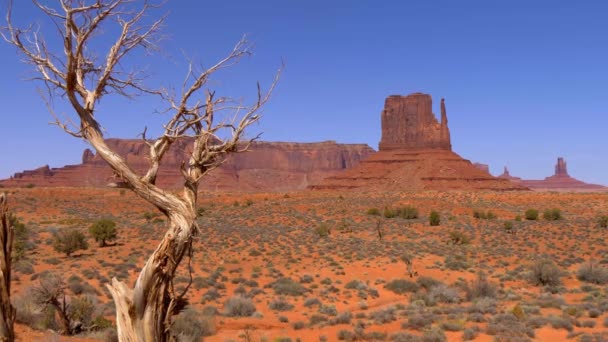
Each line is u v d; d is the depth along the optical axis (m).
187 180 6.38
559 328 22.27
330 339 21.08
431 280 36.69
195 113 6.59
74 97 6.13
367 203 109.19
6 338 5.27
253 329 23.08
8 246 5.43
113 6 6.16
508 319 23.80
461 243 58.94
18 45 6.10
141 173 6.36
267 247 54.47
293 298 32.56
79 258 43.16
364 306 30.06
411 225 74.62
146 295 5.79
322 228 65.06
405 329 22.84
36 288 21.33
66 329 19.06
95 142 6.14
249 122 6.69
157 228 66.25
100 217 84.12
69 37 6.01
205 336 20.92
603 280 37.78
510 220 81.56
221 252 50.22
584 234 63.78
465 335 20.28
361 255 48.53
